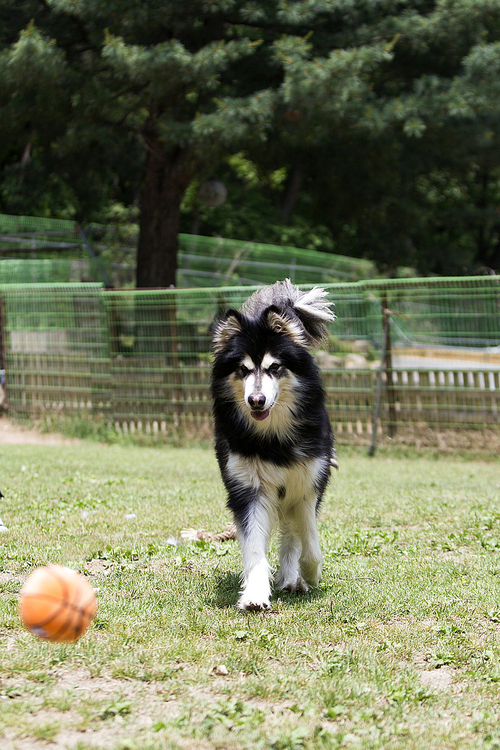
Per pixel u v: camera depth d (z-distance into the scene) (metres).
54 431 14.39
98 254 26.70
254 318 4.85
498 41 16.02
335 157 20.00
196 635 3.91
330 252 33.75
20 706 2.97
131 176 21.83
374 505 7.71
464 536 6.27
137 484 9.03
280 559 5.04
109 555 5.57
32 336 15.03
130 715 2.97
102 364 14.20
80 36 15.94
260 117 14.04
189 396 13.45
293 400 4.70
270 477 4.66
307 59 15.43
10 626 3.95
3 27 15.47
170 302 13.55
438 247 30.67
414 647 3.79
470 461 11.38
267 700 3.17
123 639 3.79
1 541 5.93
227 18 15.51
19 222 23.86
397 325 12.33
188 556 5.63
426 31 15.33
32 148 23.47
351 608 4.37
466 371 11.59
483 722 2.98
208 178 19.12
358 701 3.14
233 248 28.55
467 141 17.36
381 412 12.27
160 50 13.64
